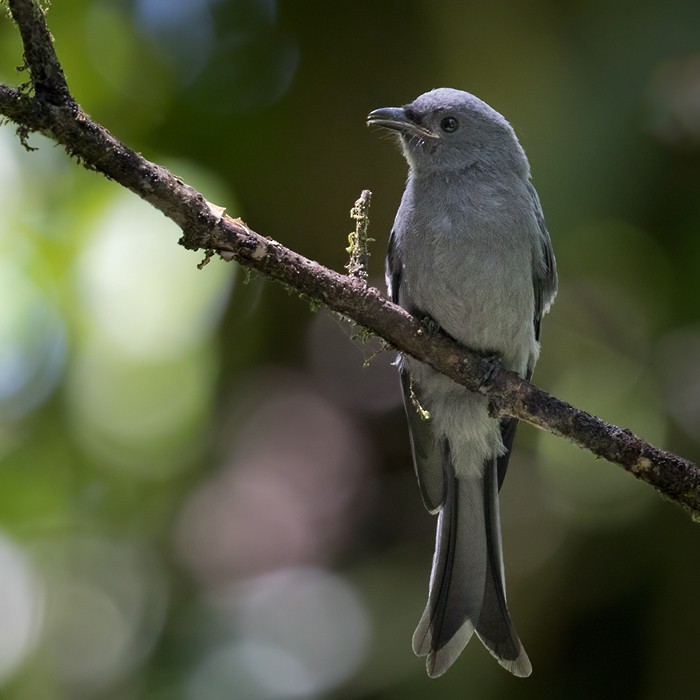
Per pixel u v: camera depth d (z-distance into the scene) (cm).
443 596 915
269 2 1290
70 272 987
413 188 979
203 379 1015
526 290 917
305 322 1298
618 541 1155
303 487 1251
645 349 1226
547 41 1198
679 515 1134
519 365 931
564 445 1177
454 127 983
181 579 1148
